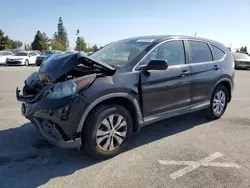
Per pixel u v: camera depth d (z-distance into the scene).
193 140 4.25
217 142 4.16
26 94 3.67
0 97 7.39
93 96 3.20
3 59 23.44
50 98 3.16
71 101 3.09
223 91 5.39
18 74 14.00
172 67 4.16
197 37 4.95
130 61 3.74
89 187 2.86
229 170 3.24
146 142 4.14
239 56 20.41
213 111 5.23
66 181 2.98
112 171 3.21
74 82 3.14
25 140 4.13
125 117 3.61
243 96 8.19
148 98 3.82
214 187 2.86
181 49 4.46
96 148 3.37
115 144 3.59
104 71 3.45
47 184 2.92
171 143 4.11
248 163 3.44
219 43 5.44
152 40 4.21
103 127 3.41
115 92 3.39
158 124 5.07
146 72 3.76
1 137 4.25
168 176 3.10
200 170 3.24
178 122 5.20
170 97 4.15
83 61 3.36
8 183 2.92
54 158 3.55
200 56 4.80
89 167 3.31
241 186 2.88
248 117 5.61
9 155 3.61
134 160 3.50
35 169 3.25
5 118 5.26
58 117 3.08
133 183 2.94
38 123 3.39
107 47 4.71
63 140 3.17
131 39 4.65
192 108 4.62
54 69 3.36
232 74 5.44
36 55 25.28
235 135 4.49
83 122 3.22
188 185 2.90
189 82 4.43
